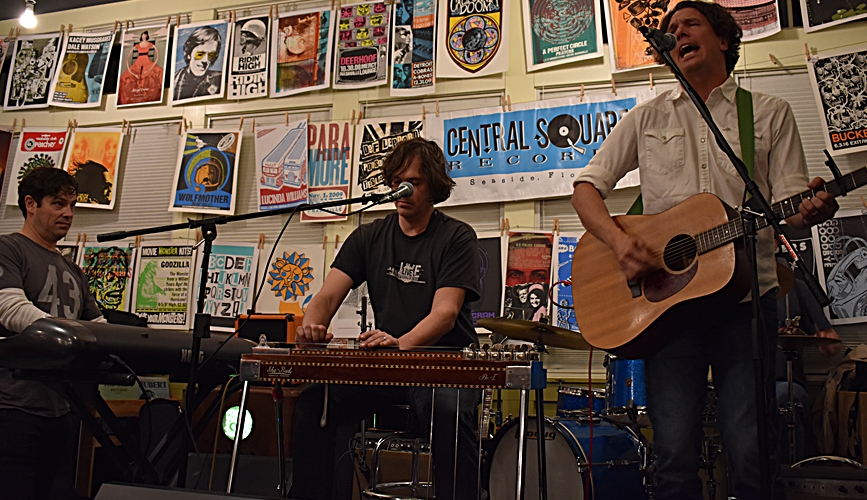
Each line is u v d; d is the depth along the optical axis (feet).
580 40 14.64
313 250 15.48
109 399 12.69
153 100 17.15
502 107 14.82
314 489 7.34
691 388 6.28
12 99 17.76
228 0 17.28
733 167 6.58
